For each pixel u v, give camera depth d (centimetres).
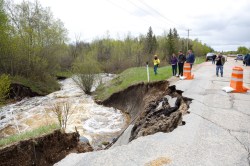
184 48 7438
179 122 704
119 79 2452
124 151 512
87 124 1445
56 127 774
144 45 6762
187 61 1669
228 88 1088
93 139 1189
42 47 3209
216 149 493
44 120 1594
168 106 1006
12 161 598
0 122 1588
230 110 772
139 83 1758
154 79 1698
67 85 3438
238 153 472
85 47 6944
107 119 1560
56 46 3531
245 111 757
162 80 1543
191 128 617
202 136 563
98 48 6469
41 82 2980
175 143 533
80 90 2828
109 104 1969
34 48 3017
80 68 2508
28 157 628
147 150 508
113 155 499
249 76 1666
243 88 1066
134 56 5197
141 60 5047
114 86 2283
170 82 1454
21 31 2964
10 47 2723
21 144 632
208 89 1152
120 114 1692
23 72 2902
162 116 906
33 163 629
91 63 2545
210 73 1920
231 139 541
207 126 627
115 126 1412
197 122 661
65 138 754
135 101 1725
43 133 712
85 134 1265
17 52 2833
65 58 5000
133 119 1423
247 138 544
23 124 1532
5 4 2773
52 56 3425
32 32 3002
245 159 448
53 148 697
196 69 2359
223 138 548
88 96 2411
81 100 2217
